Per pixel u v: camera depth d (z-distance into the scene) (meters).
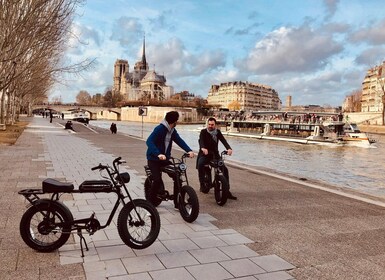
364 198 9.41
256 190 10.09
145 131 68.94
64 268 4.71
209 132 9.23
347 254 5.57
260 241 6.00
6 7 18.30
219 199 8.31
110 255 5.17
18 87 36.59
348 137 53.81
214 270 4.82
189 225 6.69
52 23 19.86
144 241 5.36
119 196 5.44
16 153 17.19
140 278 4.51
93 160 15.57
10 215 6.83
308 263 5.19
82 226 5.27
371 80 146.00
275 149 47.38
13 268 4.66
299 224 7.02
